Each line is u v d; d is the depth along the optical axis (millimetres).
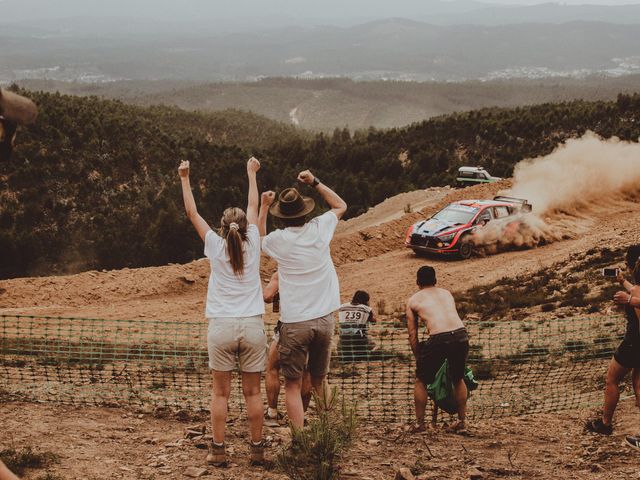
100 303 18859
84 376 8805
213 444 5324
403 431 6777
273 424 6648
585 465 5602
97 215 91500
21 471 4801
